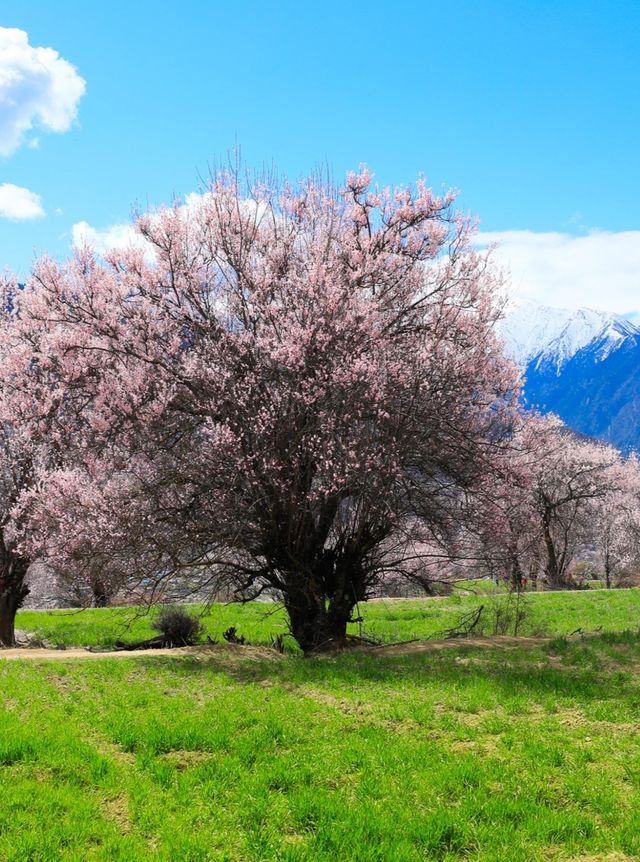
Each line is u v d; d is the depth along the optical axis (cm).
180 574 1794
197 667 1387
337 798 735
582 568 6275
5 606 2220
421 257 1917
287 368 1641
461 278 1869
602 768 811
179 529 1670
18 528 2128
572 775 784
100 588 1830
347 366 1602
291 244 1897
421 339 1788
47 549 1759
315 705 1059
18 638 2372
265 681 1259
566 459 4469
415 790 762
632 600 3170
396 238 1889
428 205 1900
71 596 2936
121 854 627
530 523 1919
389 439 1612
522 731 923
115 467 1731
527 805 720
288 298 1772
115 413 1741
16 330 2070
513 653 1481
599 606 2953
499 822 692
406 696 1102
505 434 1917
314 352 1664
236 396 1639
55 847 638
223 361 1688
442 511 1778
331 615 1808
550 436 2956
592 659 1379
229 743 886
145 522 1639
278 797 747
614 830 678
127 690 1162
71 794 741
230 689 1181
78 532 1625
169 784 781
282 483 1605
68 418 2048
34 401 2067
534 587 3912
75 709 1036
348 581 1812
